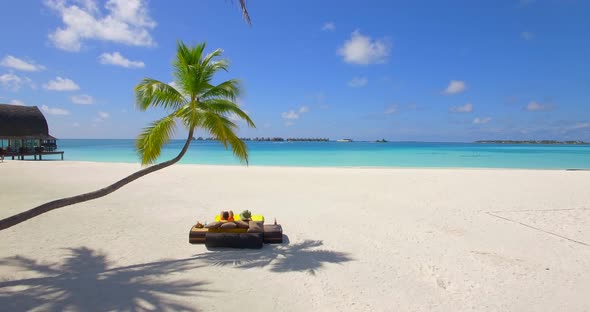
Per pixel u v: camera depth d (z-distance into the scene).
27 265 6.23
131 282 5.56
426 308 4.85
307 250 7.27
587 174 21.55
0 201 12.09
